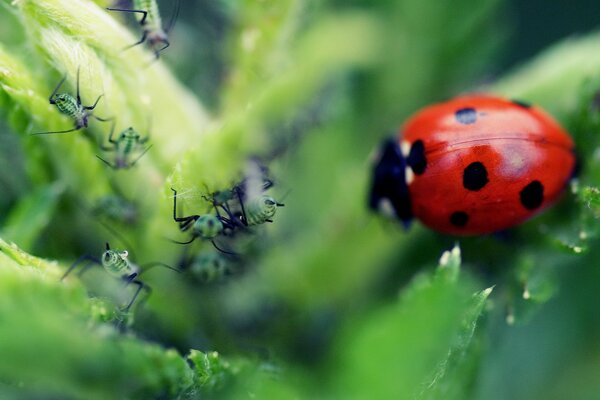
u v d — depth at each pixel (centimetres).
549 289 5
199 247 5
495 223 5
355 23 5
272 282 5
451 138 5
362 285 5
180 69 5
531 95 5
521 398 5
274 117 5
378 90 5
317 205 5
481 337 5
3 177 5
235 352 5
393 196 5
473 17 5
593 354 5
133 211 5
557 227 5
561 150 5
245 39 5
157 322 5
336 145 5
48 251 5
